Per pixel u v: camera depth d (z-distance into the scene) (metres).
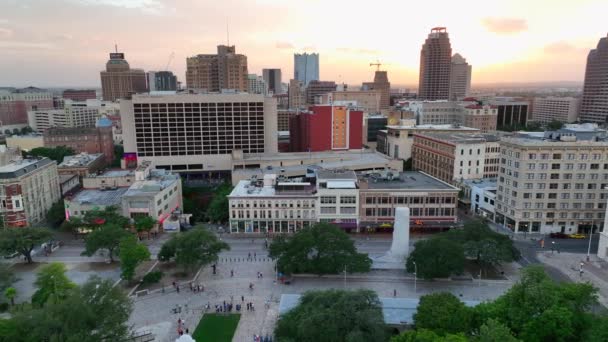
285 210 153.12
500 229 155.12
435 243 111.94
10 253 123.12
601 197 148.62
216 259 115.69
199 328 92.19
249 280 115.56
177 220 158.50
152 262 128.50
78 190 189.75
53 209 166.75
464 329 79.75
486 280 113.88
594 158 146.00
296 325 79.12
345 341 74.19
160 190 155.38
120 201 159.38
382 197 151.88
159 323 94.44
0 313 99.12
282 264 113.25
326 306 82.62
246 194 156.25
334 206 152.75
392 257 124.19
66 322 74.62
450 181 197.12
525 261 126.38
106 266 126.38
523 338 77.50
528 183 147.38
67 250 140.00
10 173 151.50
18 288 112.38
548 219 149.75
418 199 151.75
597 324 75.81
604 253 126.94
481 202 172.00
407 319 89.06
